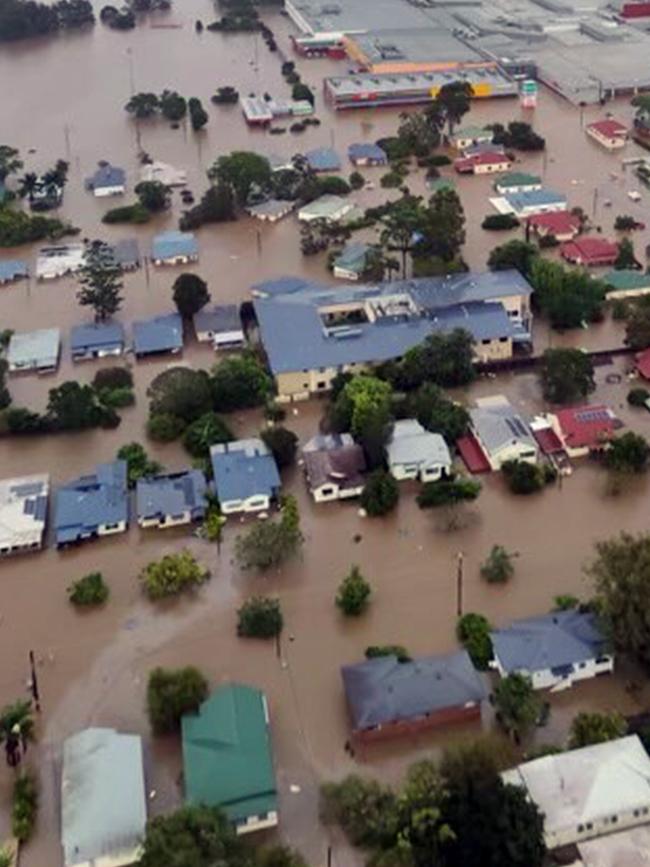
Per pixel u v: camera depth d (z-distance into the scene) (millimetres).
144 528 69000
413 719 52625
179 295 92312
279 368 80438
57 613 62438
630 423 77000
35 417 79250
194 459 74812
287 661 58125
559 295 89500
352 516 69250
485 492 70875
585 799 46875
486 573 63000
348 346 82750
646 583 53625
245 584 63844
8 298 100688
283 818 49062
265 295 94938
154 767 52094
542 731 52906
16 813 49438
